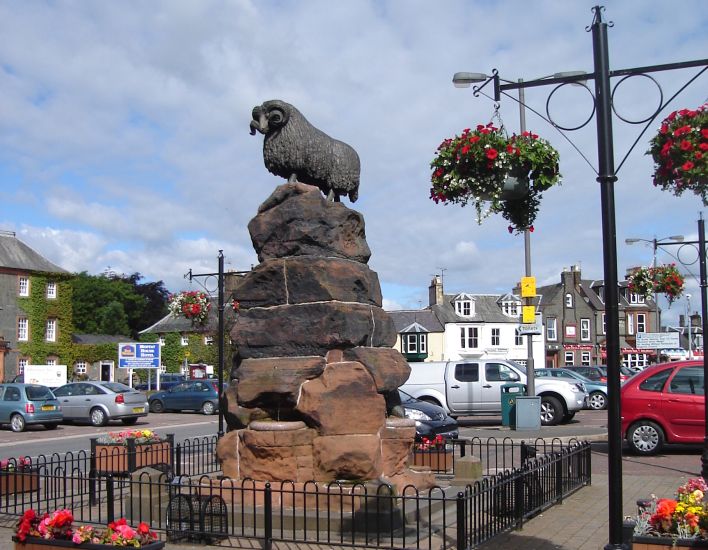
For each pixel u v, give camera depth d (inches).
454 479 433.1
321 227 362.9
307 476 334.3
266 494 290.5
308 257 358.0
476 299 2486.5
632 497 418.3
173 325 2588.6
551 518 362.9
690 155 237.3
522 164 272.7
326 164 372.5
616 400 228.2
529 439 724.7
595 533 331.0
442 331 2373.3
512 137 274.5
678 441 601.0
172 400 1336.1
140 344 1524.4
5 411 966.4
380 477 334.3
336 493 291.7
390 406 378.9
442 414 679.1
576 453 436.5
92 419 1039.0
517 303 2487.7
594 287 2704.2
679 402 599.8
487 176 275.0
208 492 347.9
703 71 244.2
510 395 874.1
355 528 313.7
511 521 328.2
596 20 238.2
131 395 1058.7
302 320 351.9
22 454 689.0
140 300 3238.2
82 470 578.6
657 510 237.5
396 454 353.4
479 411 927.0
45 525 242.1
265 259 369.4
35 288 2278.5
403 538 277.1
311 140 370.9
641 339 1814.7
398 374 363.9
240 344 361.7
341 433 335.6
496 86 274.7
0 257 2197.3
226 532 308.2
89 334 2947.8
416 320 2383.1
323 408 336.5
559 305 2598.4
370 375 347.9
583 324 2610.7
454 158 276.5
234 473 347.9
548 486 387.5
